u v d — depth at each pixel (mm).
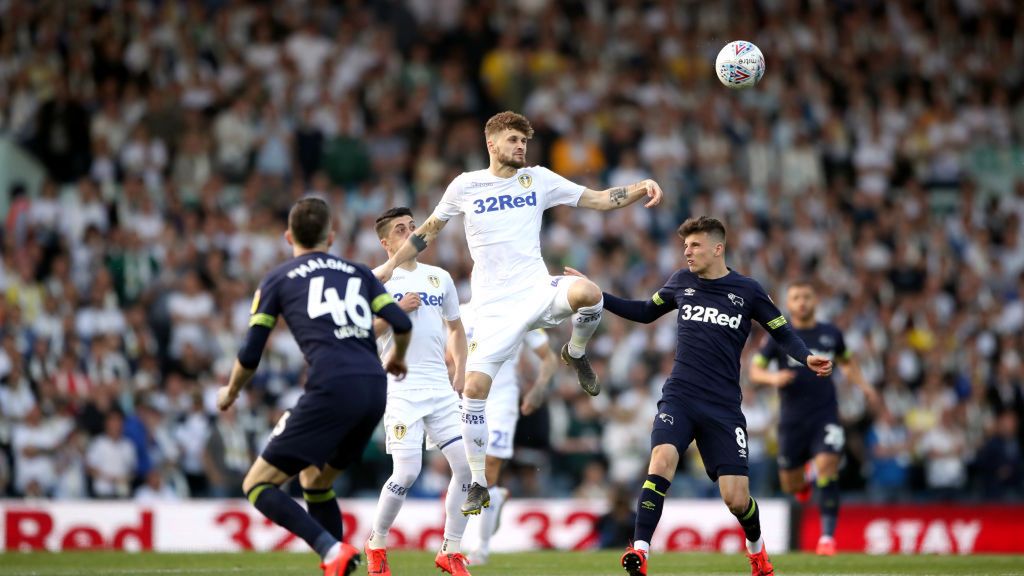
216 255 65250
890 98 86375
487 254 31266
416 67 81812
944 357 67750
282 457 24906
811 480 53844
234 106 74625
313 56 80500
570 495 57062
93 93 74625
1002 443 60625
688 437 29344
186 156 72688
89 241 64875
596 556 41250
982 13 93750
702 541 48719
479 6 86438
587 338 31656
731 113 82562
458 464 32219
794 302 42156
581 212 72188
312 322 25359
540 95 80875
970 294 73000
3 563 38125
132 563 38062
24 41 75000
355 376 25125
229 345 61312
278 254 67062
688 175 77250
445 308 33156
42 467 54969
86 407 55312
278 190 70625
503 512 49094
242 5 81750
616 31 86562
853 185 82562
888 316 69000
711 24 88125
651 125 79938
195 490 55594
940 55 92000
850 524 49688
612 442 58656
